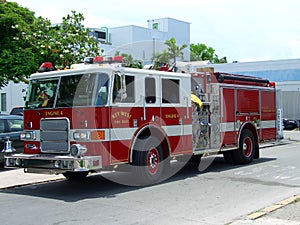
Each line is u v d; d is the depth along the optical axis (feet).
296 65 115.55
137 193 28.55
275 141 46.60
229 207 24.06
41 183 34.14
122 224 20.86
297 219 20.56
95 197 27.61
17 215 23.27
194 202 25.49
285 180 32.53
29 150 30.40
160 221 21.29
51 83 30.04
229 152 41.24
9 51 50.31
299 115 109.29
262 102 44.21
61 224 21.16
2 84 56.70
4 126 39.40
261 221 20.35
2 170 40.14
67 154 28.32
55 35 55.21
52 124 29.09
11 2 58.08
